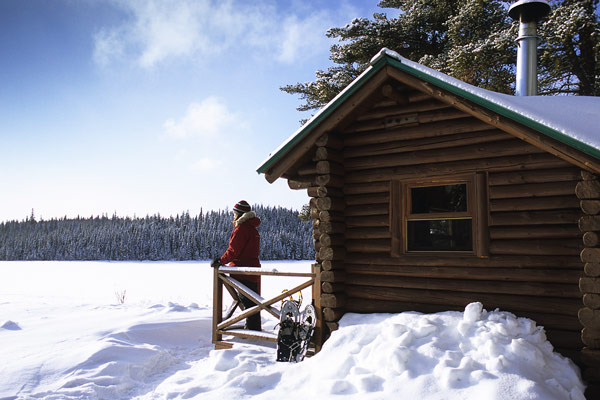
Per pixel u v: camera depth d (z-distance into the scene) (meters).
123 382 4.94
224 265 6.81
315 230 5.88
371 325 4.93
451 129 5.19
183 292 16.92
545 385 3.66
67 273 32.81
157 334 6.79
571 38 10.73
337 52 15.46
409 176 5.48
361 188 5.82
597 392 3.99
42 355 5.43
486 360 3.89
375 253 5.70
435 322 4.61
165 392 4.66
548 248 4.61
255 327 6.79
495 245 4.91
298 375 4.57
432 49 15.73
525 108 4.25
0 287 19.53
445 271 5.16
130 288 19.06
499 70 12.00
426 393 3.64
